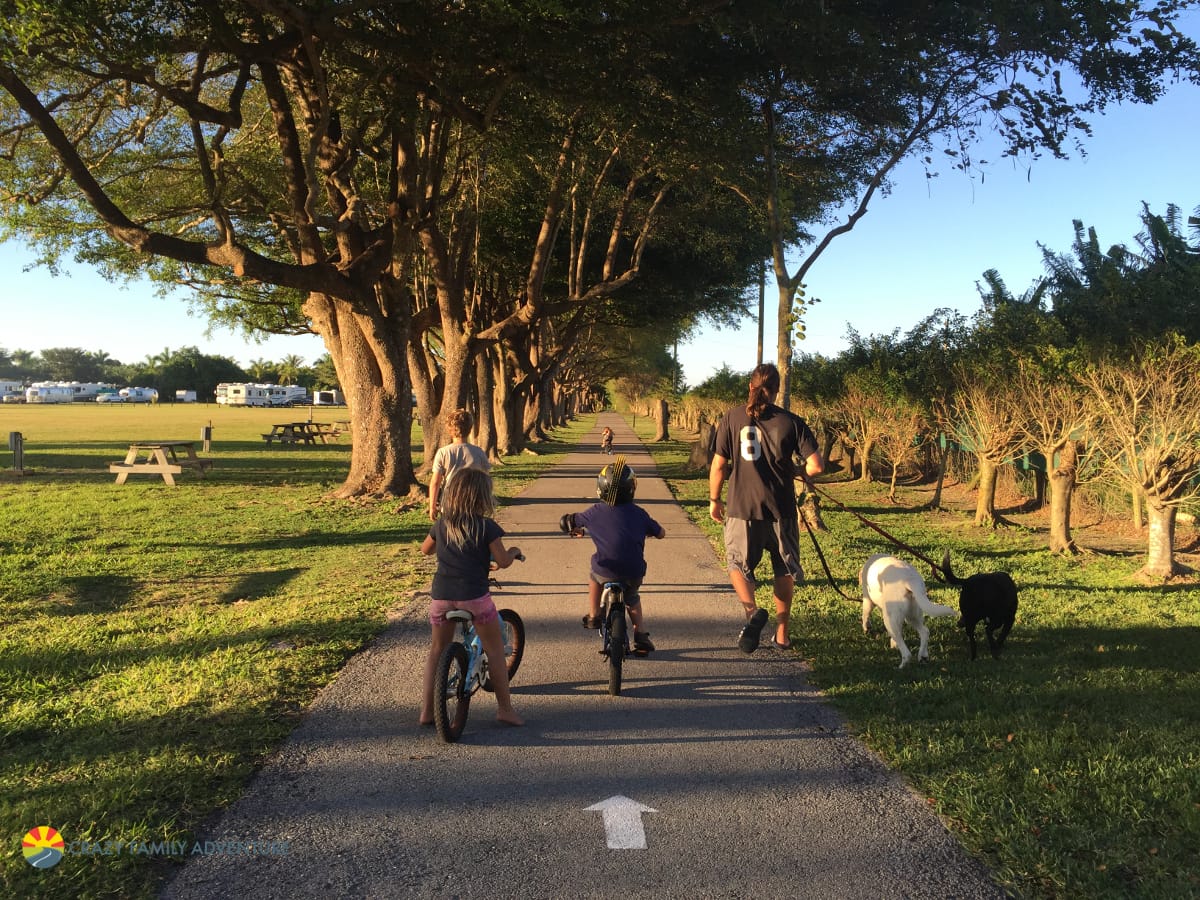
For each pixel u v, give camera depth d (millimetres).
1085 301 13844
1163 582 9430
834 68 11383
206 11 10234
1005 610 6098
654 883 3227
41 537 12094
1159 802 3850
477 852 3439
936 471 22609
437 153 15281
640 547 5703
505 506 16266
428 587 8742
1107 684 5613
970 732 4719
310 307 17062
